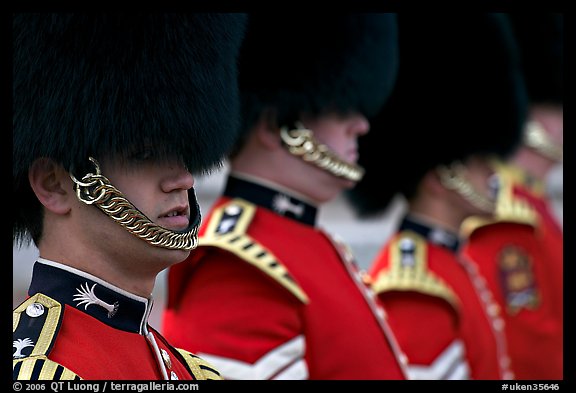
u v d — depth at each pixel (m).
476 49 16.92
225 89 8.97
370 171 16.55
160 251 7.86
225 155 9.17
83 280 7.72
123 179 7.87
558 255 22.02
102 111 7.96
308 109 12.19
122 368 7.70
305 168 12.26
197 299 11.35
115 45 8.12
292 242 12.02
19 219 8.07
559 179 34.91
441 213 16.50
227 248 11.22
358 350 11.86
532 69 22.12
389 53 13.26
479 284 16.92
